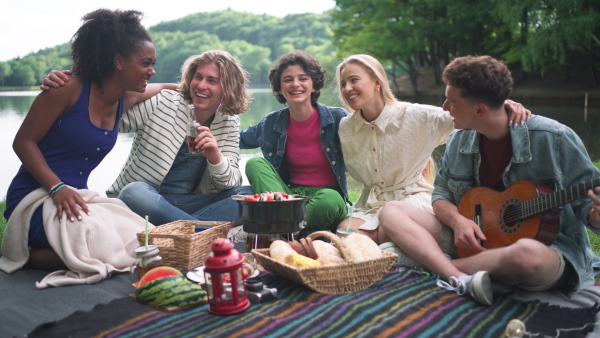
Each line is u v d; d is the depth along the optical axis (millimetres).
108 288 2895
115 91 3338
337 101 4312
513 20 26969
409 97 37781
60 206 3115
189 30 109000
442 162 3293
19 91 52781
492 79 2762
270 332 2240
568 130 2816
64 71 3303
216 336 2197
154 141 3854
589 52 27594
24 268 3227
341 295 2678
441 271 2875
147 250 2842
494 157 3025
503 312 2518
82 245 3049
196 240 3129
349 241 2873
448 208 3107
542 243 2691
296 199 3162
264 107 28625
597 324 2418
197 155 4020
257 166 3914
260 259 2879
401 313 2461
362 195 3986
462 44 35750
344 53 41688
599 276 3104
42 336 2219
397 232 3059
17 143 3172
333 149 4020
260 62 88500
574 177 2783
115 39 3221
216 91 3848
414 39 35344
